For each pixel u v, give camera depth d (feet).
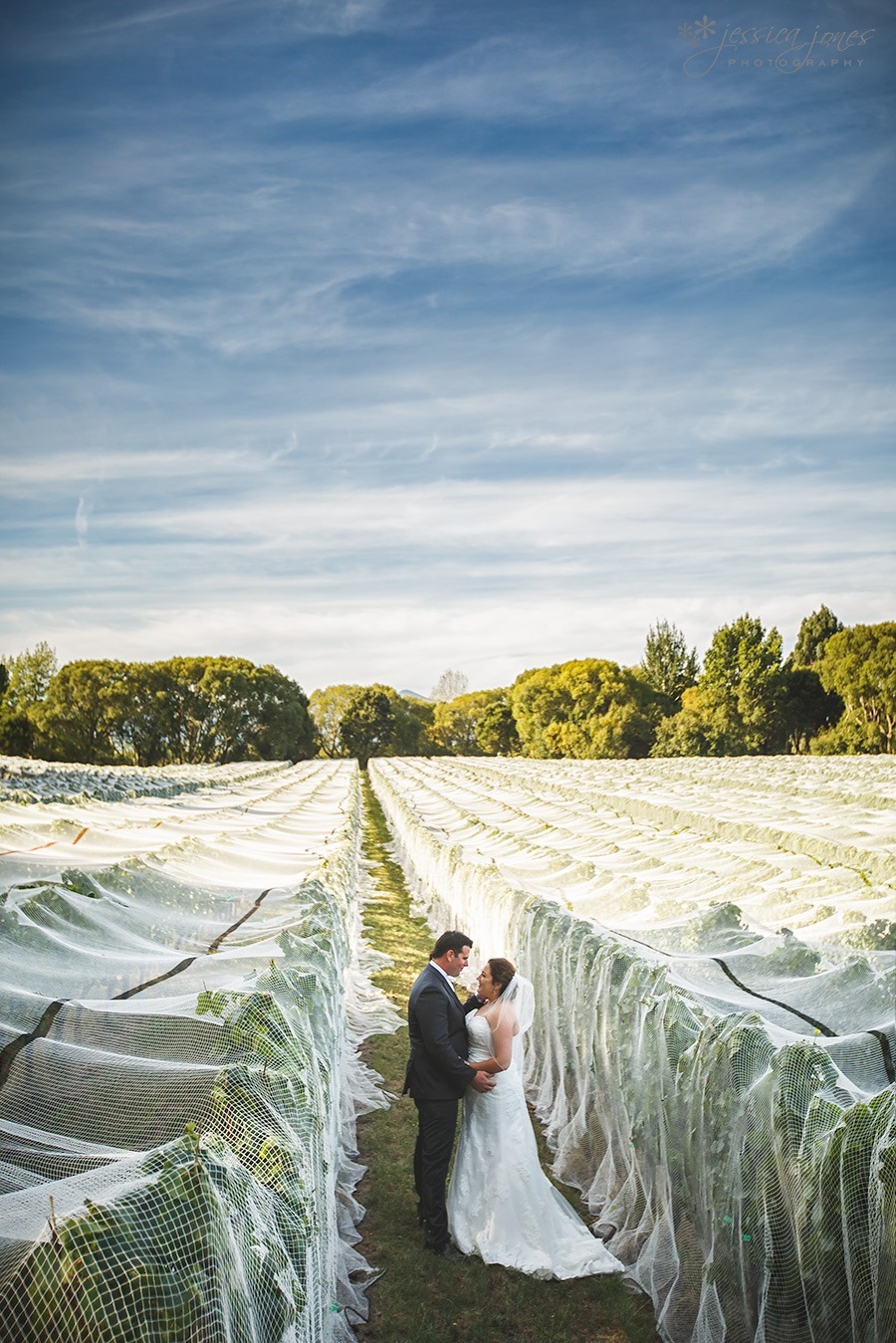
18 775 118.52
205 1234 11.02
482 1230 23.30
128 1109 16.30
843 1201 15.97
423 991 23.71
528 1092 33.88
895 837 61.16
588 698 314.35
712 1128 19.86
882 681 238.48
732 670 265.54
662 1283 21.48
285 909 38.83
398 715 412.77
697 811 87.86
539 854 61.98
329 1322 18.26
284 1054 18.03
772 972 26.91
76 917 28.55
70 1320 9.78
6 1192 14.29
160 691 301.63
